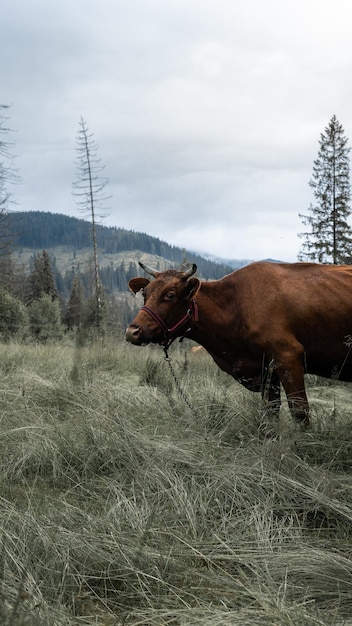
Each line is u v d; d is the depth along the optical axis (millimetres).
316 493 4215
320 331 5559
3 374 8734
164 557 3387
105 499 4477
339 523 3980
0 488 4609
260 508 4145
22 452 5273
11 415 6336
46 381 7766
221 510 4082
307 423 5570
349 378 5855
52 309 31562
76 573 3297
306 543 3648
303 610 2895
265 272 5734
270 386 5895
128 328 5641
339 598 3049
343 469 5008
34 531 3549
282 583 3170
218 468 4672
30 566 3186
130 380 9195
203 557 3438
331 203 28891
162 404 6801
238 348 5840
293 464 4703
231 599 3059
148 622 2941
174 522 3910
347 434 5457
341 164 28938
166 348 5957
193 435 5562
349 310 5527
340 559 3352
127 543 3535
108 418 5848
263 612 2812
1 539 3385
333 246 28812
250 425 5695
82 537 3566
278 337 5520
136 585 3258
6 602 2848
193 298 5734
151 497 4359
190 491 4355
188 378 8430
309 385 8727
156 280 5758
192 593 3176
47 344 14875
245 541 3682
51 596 3055
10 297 25000
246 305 5664
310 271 5738
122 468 5027
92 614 3029
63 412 6602
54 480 4910
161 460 4844
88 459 5094
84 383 7680
